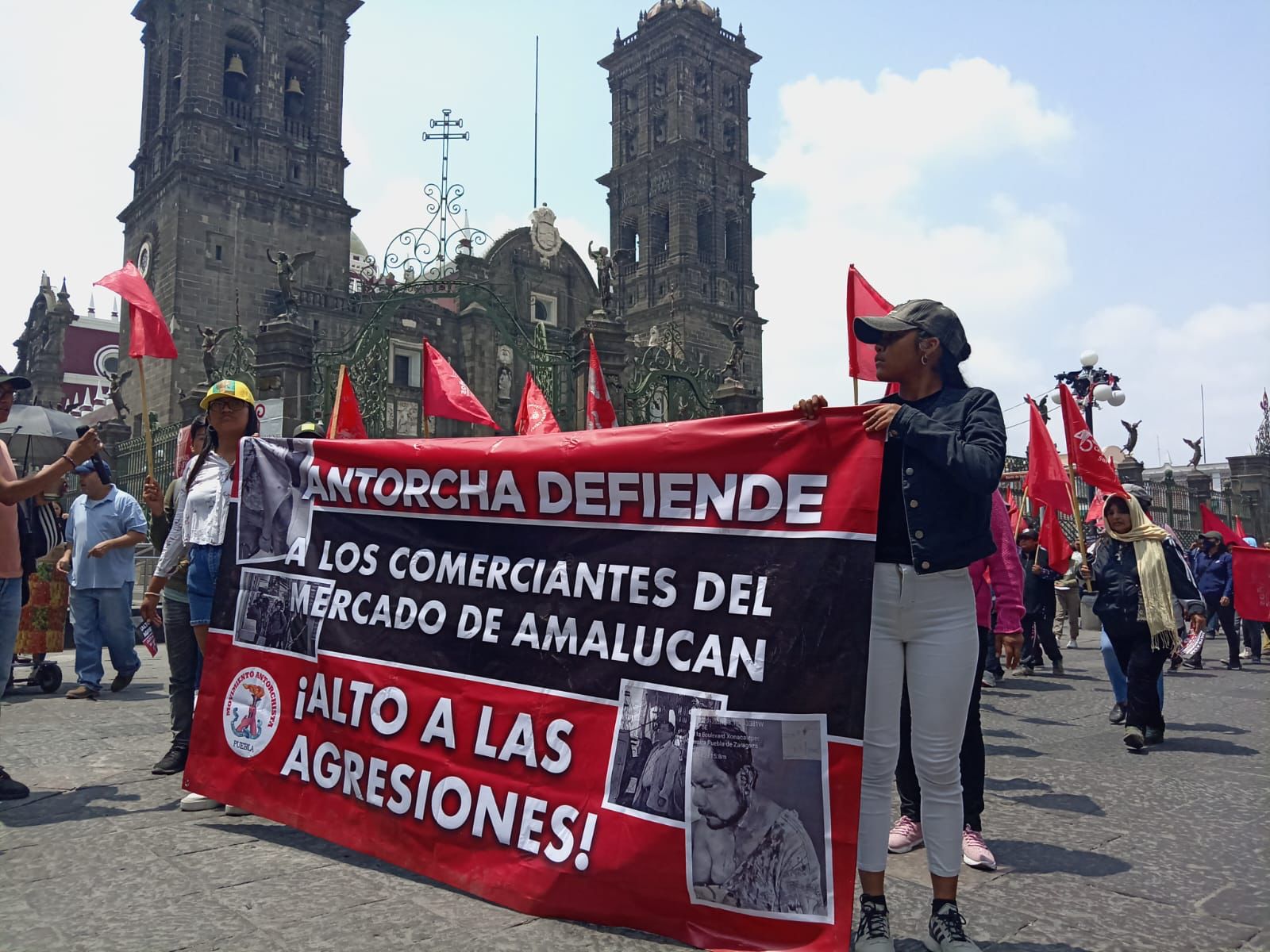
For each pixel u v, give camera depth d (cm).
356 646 414
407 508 417
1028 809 480
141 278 602
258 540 465
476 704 372
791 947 282
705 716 317
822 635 301
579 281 4459
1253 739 686
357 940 302
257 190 3738
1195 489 3434
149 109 4062
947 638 294
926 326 312
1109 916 330
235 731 446
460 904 336
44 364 4931
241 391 521
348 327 3831
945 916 293
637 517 351
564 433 374
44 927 313
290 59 4044
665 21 5272
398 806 379
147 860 382
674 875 307
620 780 329
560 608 361
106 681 952
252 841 408
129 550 853
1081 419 975
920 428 289
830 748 292
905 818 422
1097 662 1300
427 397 1373
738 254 5384
